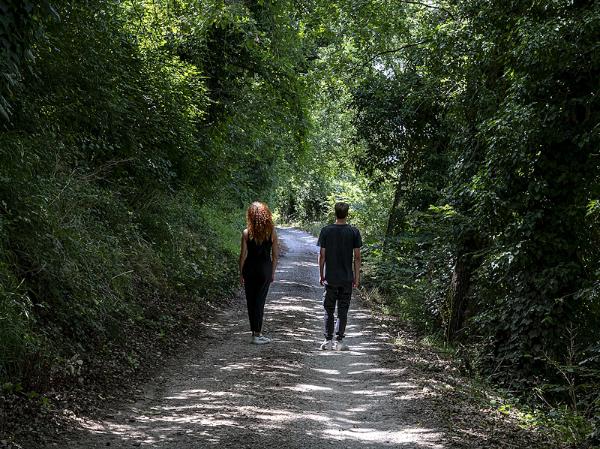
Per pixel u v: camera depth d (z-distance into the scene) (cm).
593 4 766
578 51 764
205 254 1445
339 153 2864
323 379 705
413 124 1744
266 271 880
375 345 946
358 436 496
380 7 1689
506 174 855
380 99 1770
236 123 2025
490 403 679
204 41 1686
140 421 503
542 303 824
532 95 830
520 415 652
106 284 775
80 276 704
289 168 3206
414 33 1808
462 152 1175
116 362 666
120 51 1080
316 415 551
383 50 1777
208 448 440
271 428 496
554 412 643
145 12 1441
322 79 2044
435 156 1727
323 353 853
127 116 1102
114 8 1083
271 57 1778
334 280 874
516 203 845
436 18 1508
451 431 521
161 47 1480
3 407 461
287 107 2033
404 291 1499
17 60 505
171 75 1329
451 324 1144
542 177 829
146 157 1172
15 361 509
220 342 887
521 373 821
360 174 2255
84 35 923
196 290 1178
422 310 1271
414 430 521
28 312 568
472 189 902
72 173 844
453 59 1156
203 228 1736
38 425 455
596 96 777
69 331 657
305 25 1834
